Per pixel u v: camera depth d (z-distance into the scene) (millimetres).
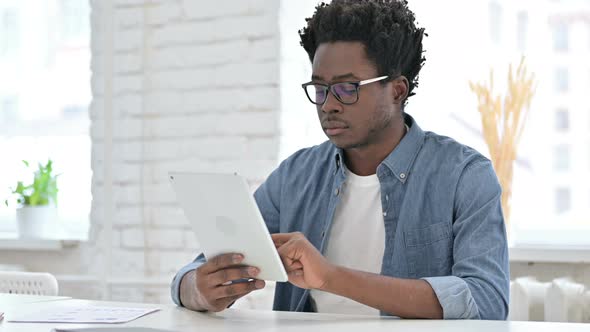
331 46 1823
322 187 2057
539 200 3070
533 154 3076
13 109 3918
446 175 1900
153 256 3295
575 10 3043
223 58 3176
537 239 3029
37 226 3564
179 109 3258
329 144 2121
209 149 3197
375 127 1842
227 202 1498
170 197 3271
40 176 3604
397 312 1627
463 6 3125
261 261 1586
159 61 3297
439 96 3123
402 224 1904
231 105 3158
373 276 1640
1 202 3916
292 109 3127
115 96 3367
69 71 3852
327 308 1969
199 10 3223
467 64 3105
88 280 3352
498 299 1701
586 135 3027
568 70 3051
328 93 1809
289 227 2082
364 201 1984
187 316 1680
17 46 3936
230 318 1654
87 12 3836
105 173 3357
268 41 3100
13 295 2037
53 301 1931
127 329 1392
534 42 3068
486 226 1791
